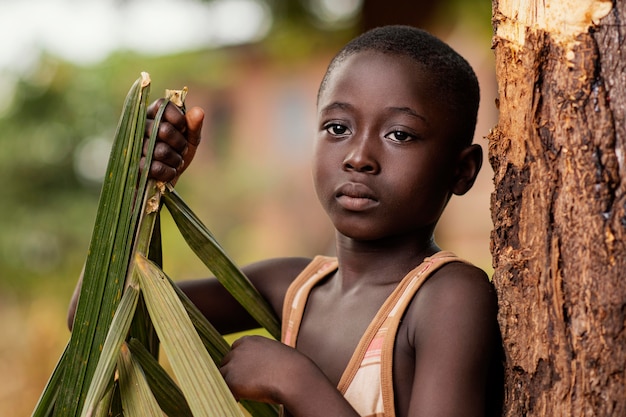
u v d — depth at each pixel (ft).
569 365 6.31
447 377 6.77
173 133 7.50
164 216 39.78
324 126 7.73
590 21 6.36
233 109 73.67
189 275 38.78
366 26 27.63
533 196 6.63
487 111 53.98
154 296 6.88
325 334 7.88
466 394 6.74
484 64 51.93
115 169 7.30
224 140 72.64
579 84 6.37
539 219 6.57
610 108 6.27
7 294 42.47
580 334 6.26
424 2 27.50
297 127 72.49
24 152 45.44
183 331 6.66
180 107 7.72
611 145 6.24
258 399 7.00
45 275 43.19
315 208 68.03
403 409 7.18
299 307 8.21
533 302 6.59
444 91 7.66
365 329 7.63
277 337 8.42
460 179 7.97
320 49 39.99
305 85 72.23
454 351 6.84
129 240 7.22
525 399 6.63
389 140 7.50
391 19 27.43
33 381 25.59
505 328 6.80
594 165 6.28
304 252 64.69
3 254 42.93
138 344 7.27
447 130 7.65
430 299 7.18
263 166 56.85
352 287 7.96
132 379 6.73
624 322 6.12
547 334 6.47
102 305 7.17
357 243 7.93
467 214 58.44
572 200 6.35
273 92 72.95
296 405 6.81
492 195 7.08
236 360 7.10
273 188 57.88
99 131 46.91
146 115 7.45
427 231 7.96
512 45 6.79
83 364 7.14
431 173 7.57
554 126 6.48
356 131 7.54
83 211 45.27
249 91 73.41
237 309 9.07
